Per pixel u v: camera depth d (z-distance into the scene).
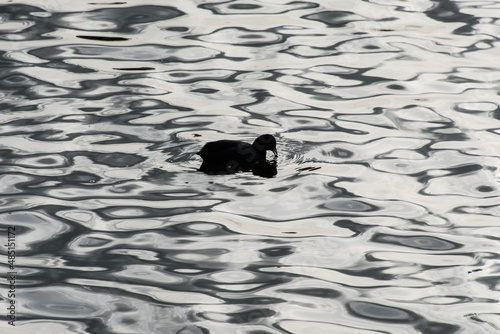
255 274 28.06
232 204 32.53
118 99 41.84
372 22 51.88
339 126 39.47
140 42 48.78
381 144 37.75
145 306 26.17
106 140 37.56
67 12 52.97
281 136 38.28
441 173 35.19
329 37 49.78
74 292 26.92
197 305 26.22
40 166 35.22
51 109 40.56
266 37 49.69
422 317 25.77
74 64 45.81
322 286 27.38
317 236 30.47
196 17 52.50
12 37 48.97
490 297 26.83
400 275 28.08
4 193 33.06
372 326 25.31
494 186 34.12
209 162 35.28
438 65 46.25
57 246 29.61
